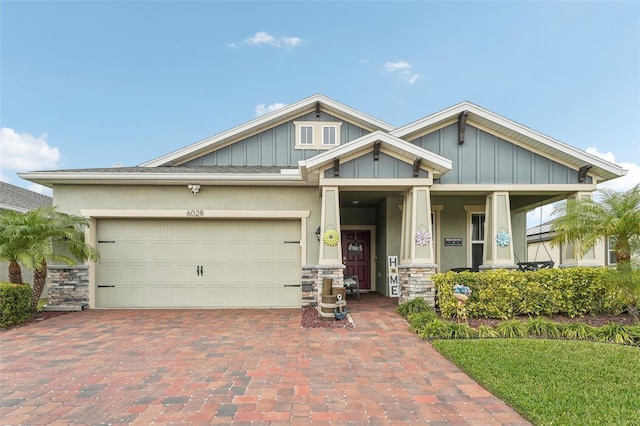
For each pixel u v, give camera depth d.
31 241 8.83
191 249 10.34
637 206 7.60
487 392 4.48
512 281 8.19
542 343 6.29
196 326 7.96
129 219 10.34
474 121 10.27
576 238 8.38
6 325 7.89
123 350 6.24
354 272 13.87
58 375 5.09
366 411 3.99
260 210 10.27
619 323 7.63
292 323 8.21
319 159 9.01
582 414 3.80
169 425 3.71
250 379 4.91
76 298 10.01
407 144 8.99
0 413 3.98
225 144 13.38
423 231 9.30
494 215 10.20
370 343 6.61
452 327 6.93
